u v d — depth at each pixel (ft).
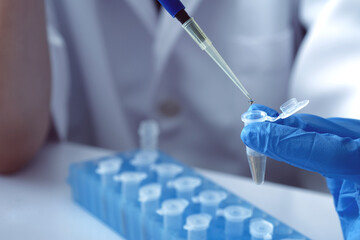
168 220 2.25
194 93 4.81
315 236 2.48
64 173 3.44
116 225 2.59
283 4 4.47
